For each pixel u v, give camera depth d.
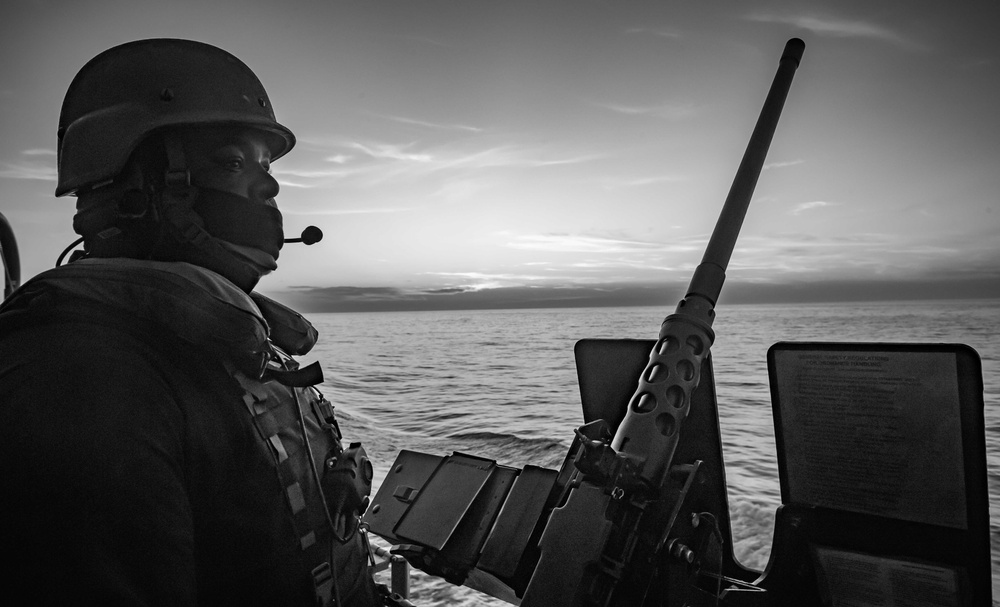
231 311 0.97
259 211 1.13
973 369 1.45
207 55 1.14
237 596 1.02
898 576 1.60
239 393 1.03
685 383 1.47
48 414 0.74
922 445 1.55
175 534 0.80
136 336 0.89
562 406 15.87
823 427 1.68
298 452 1.14
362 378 24.38
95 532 0.72
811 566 1.73
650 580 1.44
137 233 1.04
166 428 0.85
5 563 0.70
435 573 2.00
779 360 1.71
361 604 1.28
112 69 1.10
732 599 1.63
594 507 1.39
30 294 0.87
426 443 10.65
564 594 1.35
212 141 1.09
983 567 1.50
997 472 8.05
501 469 2.06
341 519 1.22
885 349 1.54
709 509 1.71
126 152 1.01
